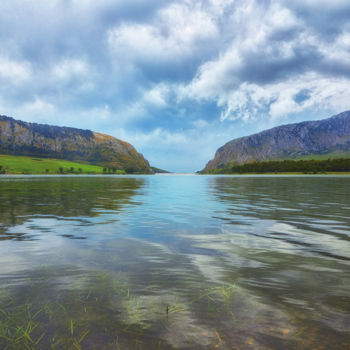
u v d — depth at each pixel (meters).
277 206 18.30
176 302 4.66
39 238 9.36
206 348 3.38
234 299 4.78
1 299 4.71
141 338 3.61
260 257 7.27
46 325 3.92
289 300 4.75
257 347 3.40
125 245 8.48
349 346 3.43
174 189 38.91
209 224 11.95
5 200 22.08
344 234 9.98
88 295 4.91
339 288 5.26
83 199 23.34
